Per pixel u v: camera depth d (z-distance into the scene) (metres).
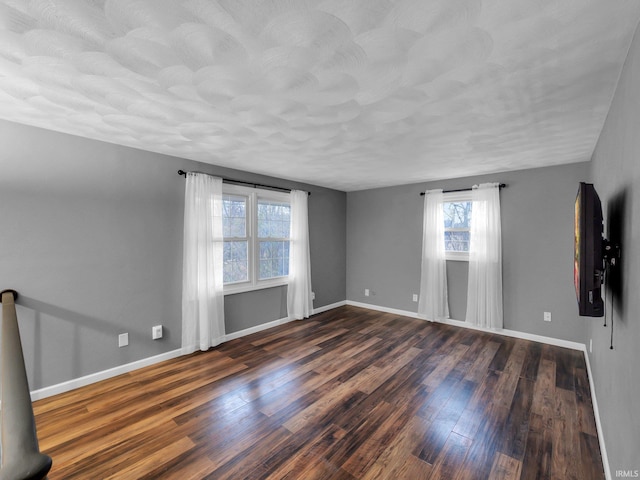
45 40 1.30
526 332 3.83
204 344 3.41
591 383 2.60
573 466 1.75
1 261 2.28
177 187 3.30
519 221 3.86
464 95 1.82
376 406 2.36
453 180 4.43
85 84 1.70
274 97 1.84
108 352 2.81
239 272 4.01
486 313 4.02
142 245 3.04
